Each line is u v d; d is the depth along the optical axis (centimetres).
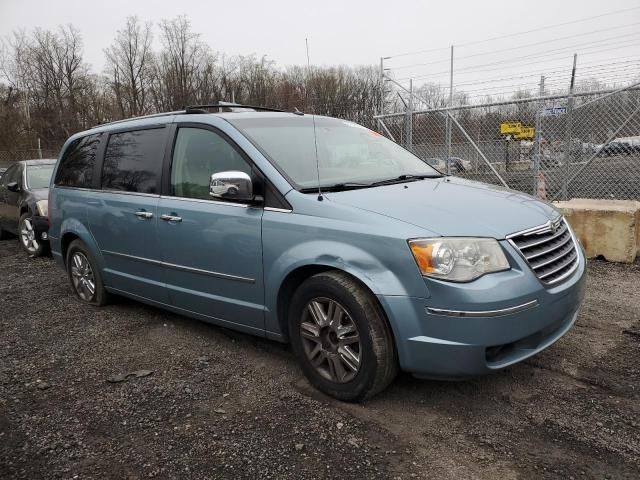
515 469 255
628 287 524
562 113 870
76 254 541
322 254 312
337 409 316
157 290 438
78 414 323
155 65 6216
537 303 292
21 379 376
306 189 340
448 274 279
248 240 352
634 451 263
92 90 6309
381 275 292
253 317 364
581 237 636
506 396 322
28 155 3459
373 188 356
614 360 362
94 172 504
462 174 1001
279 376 363
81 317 507
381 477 253
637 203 669
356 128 469
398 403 319
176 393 345
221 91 5566
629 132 825
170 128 430
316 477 255
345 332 312
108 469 268
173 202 409
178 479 258
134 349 423
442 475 253
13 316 521
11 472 268
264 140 376
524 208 338
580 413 300
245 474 260
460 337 277
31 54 6256
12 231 920
